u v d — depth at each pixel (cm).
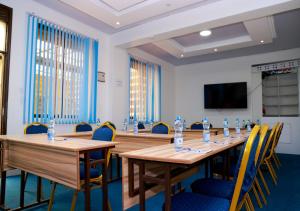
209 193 152
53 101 426
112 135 239
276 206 246
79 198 266
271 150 330
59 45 444
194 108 792
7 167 238
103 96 546
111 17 437
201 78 783
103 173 193
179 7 404
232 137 266
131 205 137
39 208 236
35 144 200
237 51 653
